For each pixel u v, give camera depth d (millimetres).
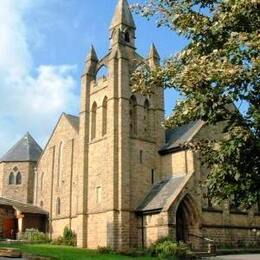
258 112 12695
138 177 45562
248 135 12578
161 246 34719
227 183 13719
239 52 12758
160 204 41062
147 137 48094
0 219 53312
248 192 13375
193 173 42938
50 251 31234
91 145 49094
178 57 15414
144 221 42594
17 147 70688
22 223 54000
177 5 15836
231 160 13281
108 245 41719
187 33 15352
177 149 45969
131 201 44031
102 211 44562
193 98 13828
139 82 16797
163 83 15469
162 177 47438
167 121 15898
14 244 40000
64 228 51562
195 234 41312
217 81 12812
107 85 48188
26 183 67062
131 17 52562
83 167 48750
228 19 13539
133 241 42781
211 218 42938
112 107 45938
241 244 45062
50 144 60750
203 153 15219
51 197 57438
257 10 13211
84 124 50281
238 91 12977
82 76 52531
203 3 15531
